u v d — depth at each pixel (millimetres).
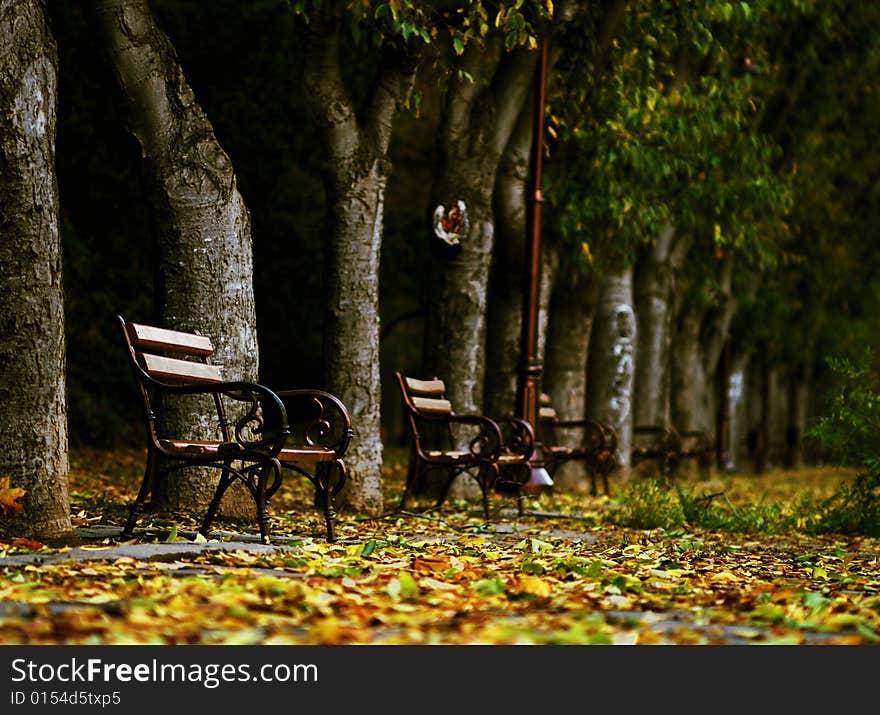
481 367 15625
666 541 11367
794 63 27062
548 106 17078
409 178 27578
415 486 15617
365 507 12602
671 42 18312
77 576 6473
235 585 6227
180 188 10266
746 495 21781
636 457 22031
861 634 5859
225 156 10461
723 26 20391
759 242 23531
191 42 23031
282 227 24188
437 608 6180
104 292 22188
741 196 21531
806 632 6000
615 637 5461
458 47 12641
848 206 34719
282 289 24656
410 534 10820
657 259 24312
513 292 17016
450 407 13609
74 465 18438
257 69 23750
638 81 17891
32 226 7980
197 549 7703
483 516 13078
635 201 18094
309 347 25156
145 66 10055
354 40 12289
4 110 7887
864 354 14266
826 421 14195
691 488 14406
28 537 7902
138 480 16625
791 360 37531
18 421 7934
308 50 12398
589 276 19312
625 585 7176
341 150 12625
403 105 12984
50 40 8148
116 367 22266
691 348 28406
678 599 6910
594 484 17594
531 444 13781
